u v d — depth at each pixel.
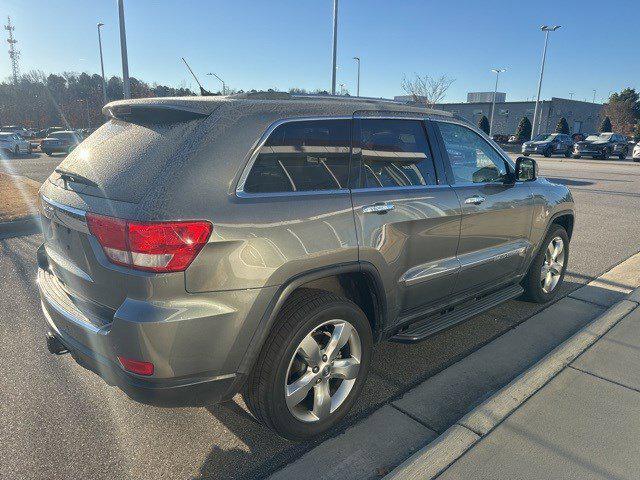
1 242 6.91
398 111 3.15
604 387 3.06
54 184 2.76
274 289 2.33
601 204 10.93
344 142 2.77
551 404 2.88
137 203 2.13
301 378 2.54
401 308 3.10
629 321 3.98
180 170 2.18
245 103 2.46
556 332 4.07
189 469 2.48
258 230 2.28
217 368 2.25
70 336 2.51
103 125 2.91
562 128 49.06
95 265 2.28
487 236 3.69
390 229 2.86
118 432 2.76
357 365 2.77
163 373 2.14
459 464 2.38
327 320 2.56
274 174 2.44
